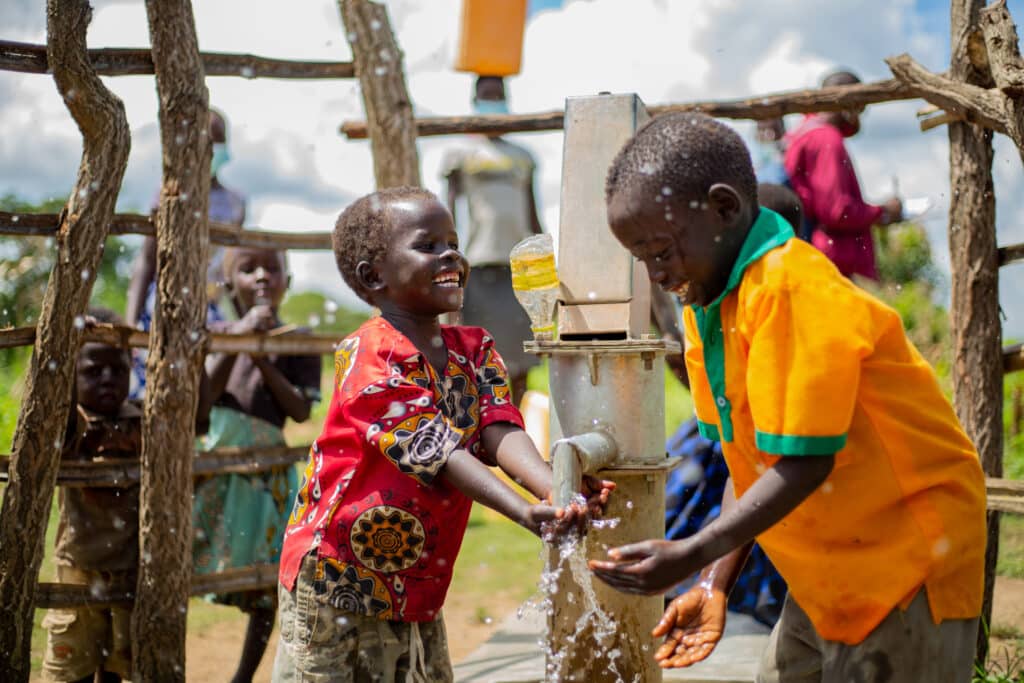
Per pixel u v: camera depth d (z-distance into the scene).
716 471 3.80
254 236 4.11
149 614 3.42
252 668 3.82
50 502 3.25
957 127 3.57
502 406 2.48
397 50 4.52
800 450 1.77
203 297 3.53
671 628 2.14
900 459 1.91
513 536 6.59
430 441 2.23
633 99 2.46
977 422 3.54
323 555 2.34
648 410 2.37
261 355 4.07
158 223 3.51
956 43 3.55
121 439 3.66
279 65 4.28
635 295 2.44
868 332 1.84
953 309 3.60
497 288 6.41
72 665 3.53
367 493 2.33
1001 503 3.22
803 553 2.00
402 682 2.37
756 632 3.53
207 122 3.57
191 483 3.52
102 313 3.84
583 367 2.37
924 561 1.91
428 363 2.39
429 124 4.84
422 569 2.37
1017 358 3.55
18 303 10.09
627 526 2.38
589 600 2.39
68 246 3.21
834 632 1.99
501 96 6.23
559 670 2.42
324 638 2.33
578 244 2.44
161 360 3.45
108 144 3.24
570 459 2.10
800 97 4.23
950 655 1.96
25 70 3.23
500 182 6.38
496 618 4.80
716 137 1.89
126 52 3.52
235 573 3.75
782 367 1.80
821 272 1.84
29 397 3.20
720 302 1.95
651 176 1.87
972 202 3.54
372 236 2.46
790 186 4.32
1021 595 4.47
